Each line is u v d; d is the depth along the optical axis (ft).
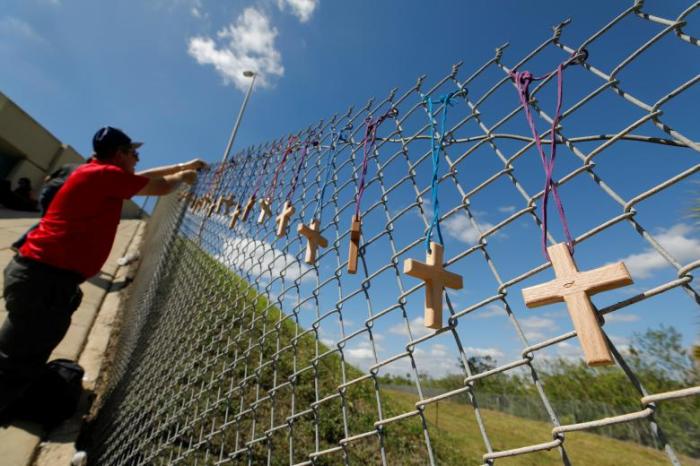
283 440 9.94
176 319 10.19
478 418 2.69
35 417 8.14
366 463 11.37
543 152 2.94
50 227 7.46
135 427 7.73
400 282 3.91
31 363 7.56
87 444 9.05
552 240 2.60
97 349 13.33
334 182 5.87
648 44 2.55
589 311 2.08
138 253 26.84
